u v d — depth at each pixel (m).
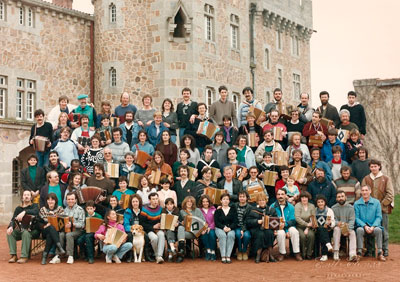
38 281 10.22
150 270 11.34
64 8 24.97
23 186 13.38
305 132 14.34
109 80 25.09
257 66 31.98
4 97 22.88
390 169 26.45
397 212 19.44
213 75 25.69
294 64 36.34
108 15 25.28
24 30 23.53
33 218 12.59
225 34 26.89
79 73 25.59
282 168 13.34
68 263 12.29
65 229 12.39
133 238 12.49
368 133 26.80
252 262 12.38
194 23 24.62
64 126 14.39
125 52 24.78
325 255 12.56
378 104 26.73
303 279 10.30
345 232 12.45
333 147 13.85
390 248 14.70
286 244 15.06
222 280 10.22
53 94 24.56
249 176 13.59
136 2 24.75
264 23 33.09
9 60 22.89
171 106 15.25
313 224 12.65
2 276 10.75
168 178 13.29
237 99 27.62
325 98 15.23
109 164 13.42
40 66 24.11
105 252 12.36
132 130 14.82
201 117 14.97
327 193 13.15
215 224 12.60
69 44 25.28
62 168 13.50
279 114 14.97
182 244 12.46
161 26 24.23
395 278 10.38
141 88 24.44
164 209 12.86
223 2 26.81
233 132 14.88
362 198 12.89
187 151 13.76
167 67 24.09
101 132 14.37
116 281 10.16
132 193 13.09
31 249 13.22
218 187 13.27
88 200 12.79
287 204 12.95
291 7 35.66
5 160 22.33
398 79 26.31
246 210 12.60
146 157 13.78
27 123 23.12
